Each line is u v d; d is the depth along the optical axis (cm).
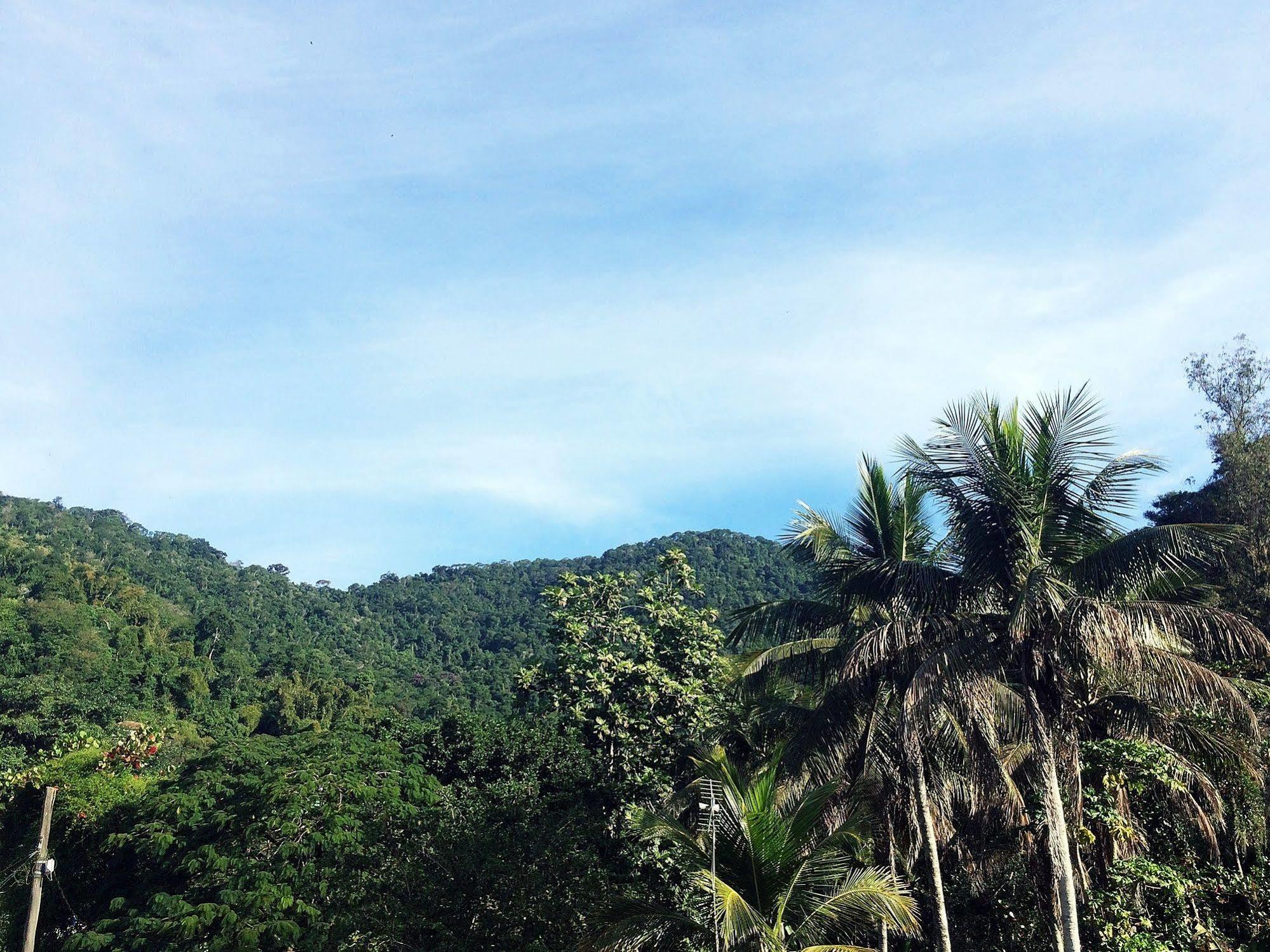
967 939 2158
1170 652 1464
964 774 1908
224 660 10750
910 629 1593
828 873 1428
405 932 1781
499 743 3259
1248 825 1836
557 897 1839
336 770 2784
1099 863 1922
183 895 2433
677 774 2941
